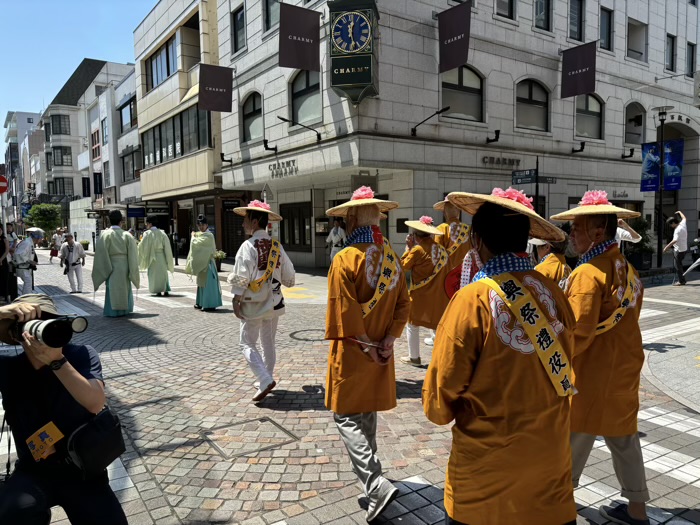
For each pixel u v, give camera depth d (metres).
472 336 1.82
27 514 1.86
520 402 1.79
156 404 4.79
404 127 13.74
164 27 24.47
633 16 19.70
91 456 1.88
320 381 5.47
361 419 3.14
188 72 23.25
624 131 19.72
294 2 15.21
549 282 1.98
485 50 15.13
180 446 3.89
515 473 1.78
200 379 5.56
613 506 2.98
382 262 3.13
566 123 17.48
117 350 6.87
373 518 2.80
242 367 6.02
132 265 9.43
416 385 5.32
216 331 8.09
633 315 2.61
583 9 17.89
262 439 4.02
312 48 13.80
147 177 28.25
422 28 13.87
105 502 2.03
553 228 2.03
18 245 11.52
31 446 1.93
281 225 20.77
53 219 48.06
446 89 14.60
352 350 3.03
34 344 1.75
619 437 2.65
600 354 2.59
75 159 59.62
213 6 21.27
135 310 10.16
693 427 4.25
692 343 6.99
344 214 3.41
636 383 2.63
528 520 1.80
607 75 18.83
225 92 17.44
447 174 14.71
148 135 28.08
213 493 3.22
